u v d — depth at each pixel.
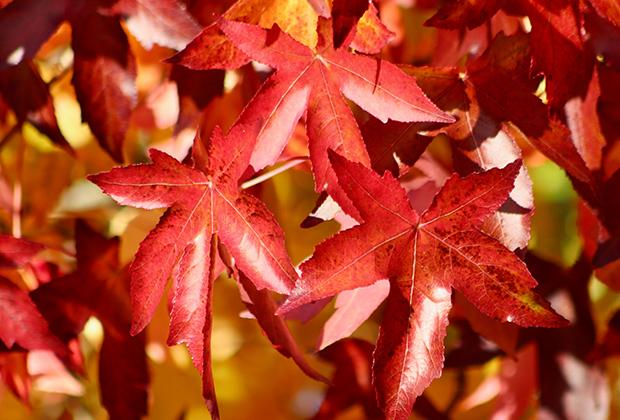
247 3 1.07
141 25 1.13
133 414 1.22
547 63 1.09
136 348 1.22
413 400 1.05
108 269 1.23
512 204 1.08
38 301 1.21
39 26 1.13
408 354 1.06
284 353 1.11
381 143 1.09
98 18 1.13
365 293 1.12
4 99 1.18
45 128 1.18
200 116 1.17
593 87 1.11
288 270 1.06
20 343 1.16
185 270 1.06
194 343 1.06
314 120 1.07
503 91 1.09
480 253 1.06
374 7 1.07
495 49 1.10
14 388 1.23
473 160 1.09
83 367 1.22
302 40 1.09
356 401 1.26
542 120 1.09
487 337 1.21
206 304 1.06
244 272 1.07
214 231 1.07
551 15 1.09
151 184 1.06
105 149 1.15
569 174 1.12
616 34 1.10
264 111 1.07
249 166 1.07
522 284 1.06
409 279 1.06
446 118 1.06
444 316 1.06
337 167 1.05
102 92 1.14
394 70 1.07
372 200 1.05
